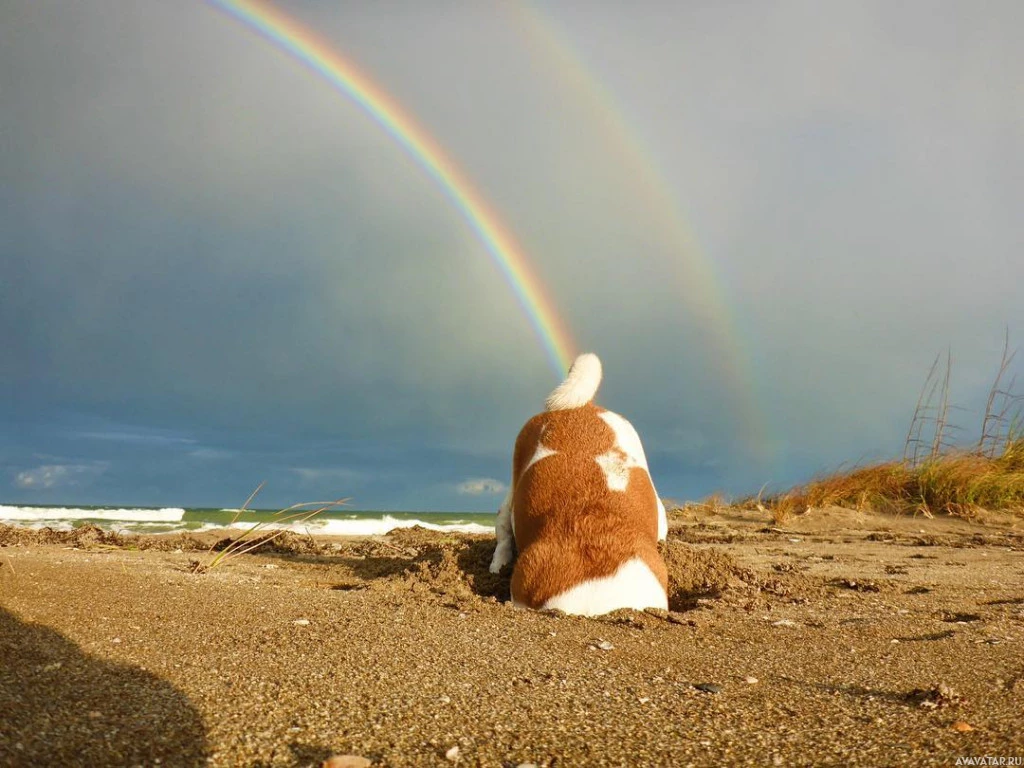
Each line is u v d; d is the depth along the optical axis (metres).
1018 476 2.61
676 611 1.13
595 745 0.53
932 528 2.33
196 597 1.00
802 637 0.95
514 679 0.69
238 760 0.47
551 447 1.23
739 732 0.56
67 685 0.59
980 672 0.77
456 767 0.48
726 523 2.44
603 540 1.10
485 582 1.26
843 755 0.51
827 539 2.11
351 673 0.68
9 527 1.84
